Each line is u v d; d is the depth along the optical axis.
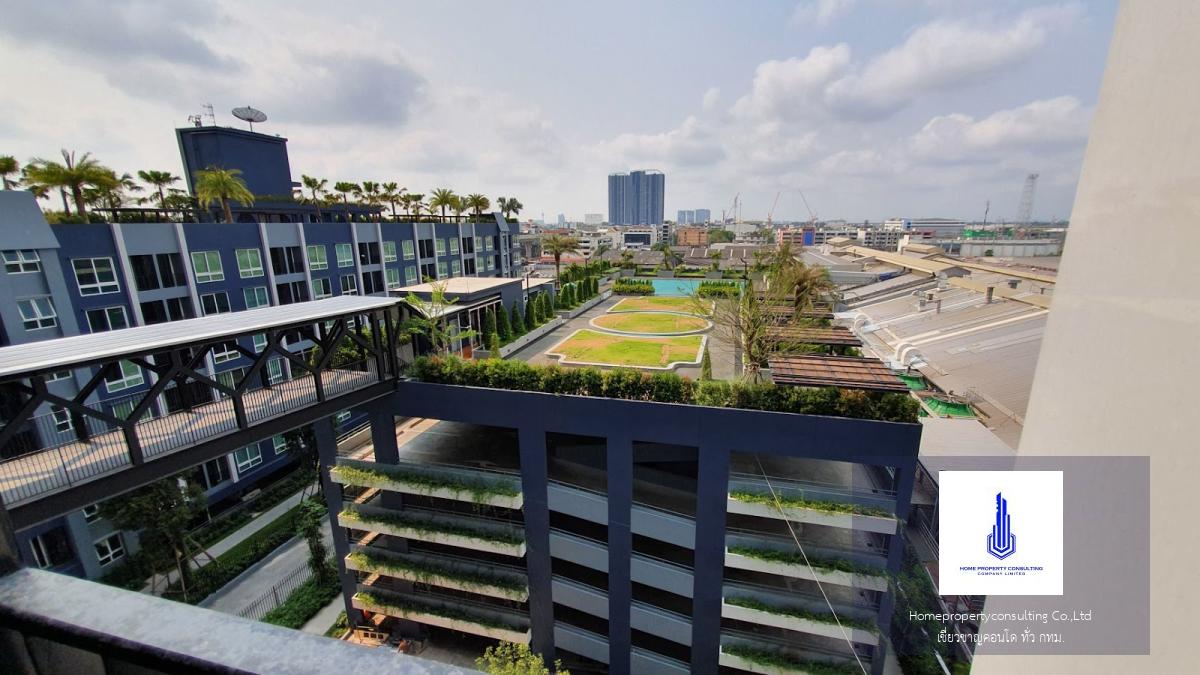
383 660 1.31
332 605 24.64
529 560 20.06
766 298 23.80
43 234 23.27
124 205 38.84
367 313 17.81
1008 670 2.00
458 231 59.34
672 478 21.05
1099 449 1.53
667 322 41.81
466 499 18.95
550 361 29.53
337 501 21.44
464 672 1.27
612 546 18.95
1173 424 1.21
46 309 23.58
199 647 1.43
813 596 17.12
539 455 19.02
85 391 11.66
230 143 46.00
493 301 34.41
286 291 36.22
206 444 13.17
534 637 20.81
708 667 18.61
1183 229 1.18
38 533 23.20
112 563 25.64
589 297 55.94
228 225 32.00
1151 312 1.31
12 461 11.27
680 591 18.41
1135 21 1.47
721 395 17.14
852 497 16.42
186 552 24.14
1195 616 1.13
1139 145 1.39
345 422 34.19
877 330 37.94
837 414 16.28
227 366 30.50
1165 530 1.24
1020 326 25.88
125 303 26.75
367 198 59.62
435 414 19.53
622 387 18.00
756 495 17.03
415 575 20.56
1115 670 1.43
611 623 19.62
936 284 43.94
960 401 21.34
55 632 1.57
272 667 1.33
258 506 31.88
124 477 11.73
